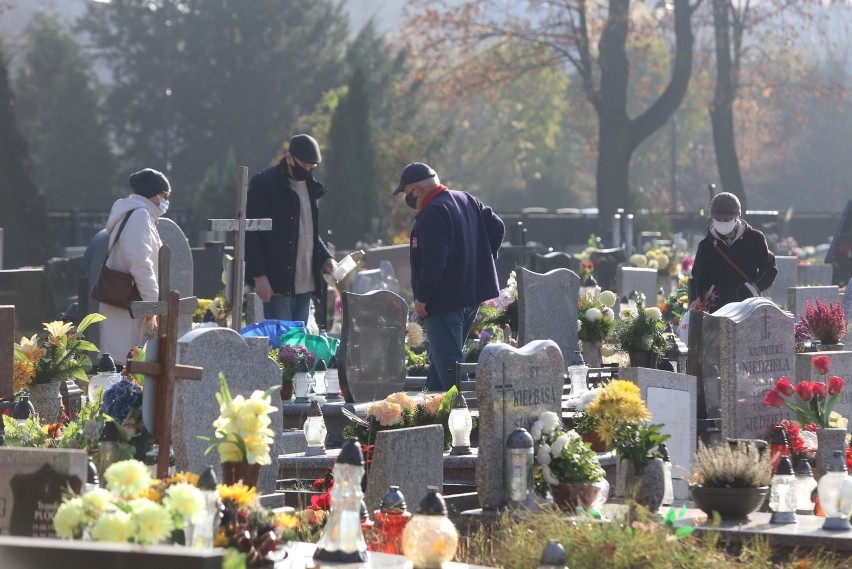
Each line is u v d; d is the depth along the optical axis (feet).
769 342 40.34
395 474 31.19
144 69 276.62
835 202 396.16
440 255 43.34
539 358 31.96
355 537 24.36
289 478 35.63
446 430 36.65
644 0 227.20
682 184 393.91
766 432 40.14
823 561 27.53
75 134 268.82
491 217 45.73
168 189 44.78
